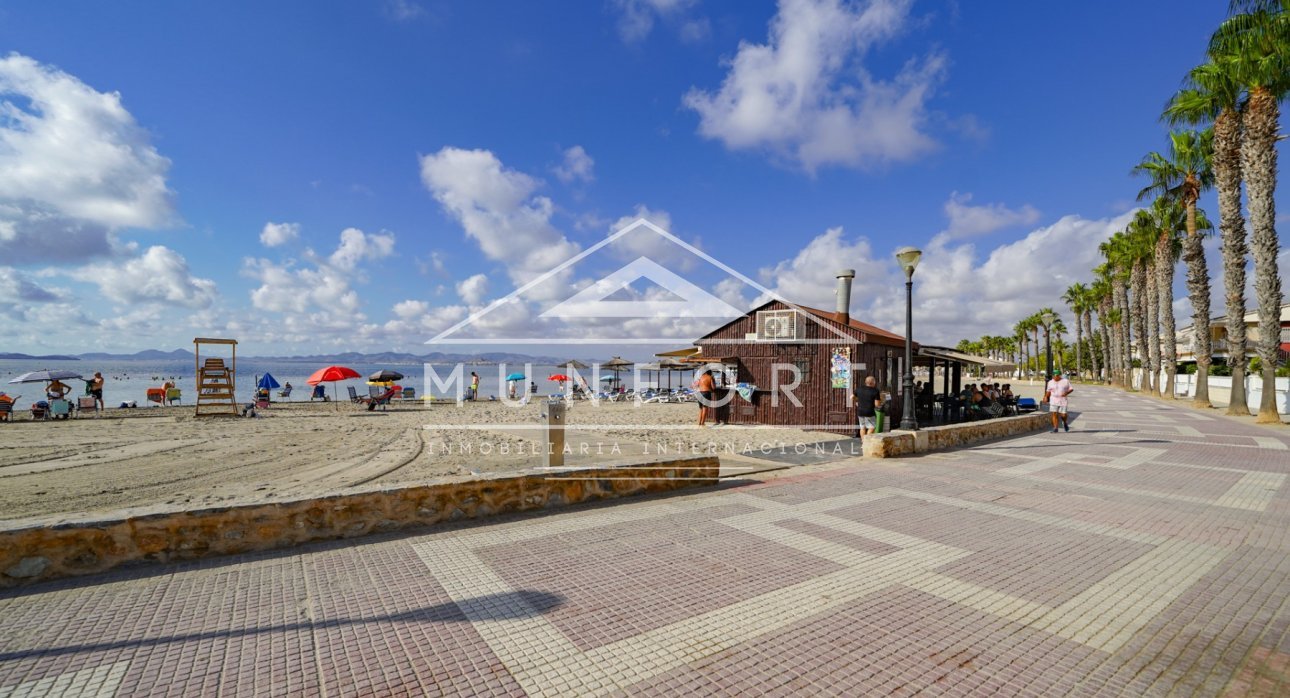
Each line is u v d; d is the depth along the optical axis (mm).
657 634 3777
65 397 22141
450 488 6449
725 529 6289
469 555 5367
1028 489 8438
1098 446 13250
